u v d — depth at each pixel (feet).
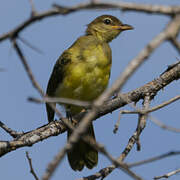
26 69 19.16
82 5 16.58
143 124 31.50
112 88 15.99
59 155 15.61
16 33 17.98
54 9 17.19
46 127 36.45
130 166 20.35
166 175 25.46
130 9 16.57
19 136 34.30
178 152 20.54
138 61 15.84
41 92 19.44
